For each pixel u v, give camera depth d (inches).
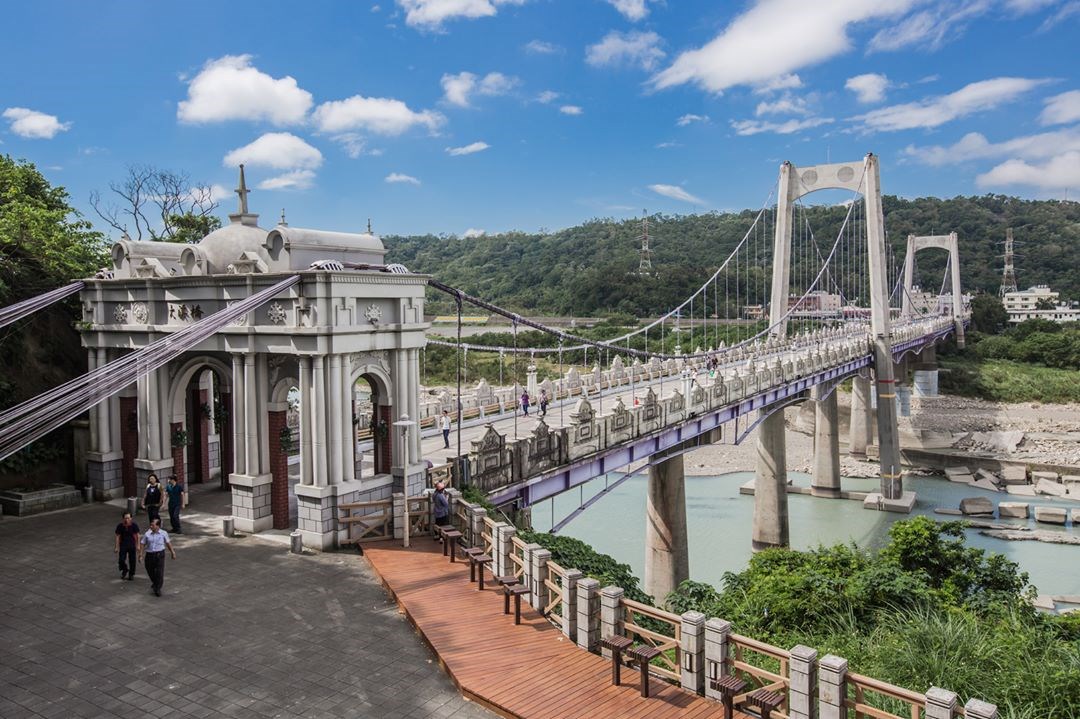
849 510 2711.6
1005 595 962.7
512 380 3437.5
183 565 876.6
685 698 569.9
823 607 882.8
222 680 614.5
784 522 2186.3
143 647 670.5
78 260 1472.7
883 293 2977.4
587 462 1323.8
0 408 1246.3
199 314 1077.1
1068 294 7642.7
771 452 2202.3
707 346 3427.7
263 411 1008.9
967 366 4995.1
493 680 596.4
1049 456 3277.6
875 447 3538.4
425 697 589.9
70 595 786.2
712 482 2893.7
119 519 1064.8
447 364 3622.0
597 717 542.0
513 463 1151.6
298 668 634.8
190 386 1261.1
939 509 2650.1
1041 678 640.4
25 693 593.3
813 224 7381.9
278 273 960.9
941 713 463.5
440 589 780.6
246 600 775.1
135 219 2209.6
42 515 1084.5
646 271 5511.8
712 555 2139.5
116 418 1171.9
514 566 784.9
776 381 2068.2
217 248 1093.8
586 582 647.8
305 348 933.8
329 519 929.5
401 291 1002.1
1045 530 2372.0
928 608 828.6
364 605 764.0
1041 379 4675.2
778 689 530.9
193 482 1270.9
